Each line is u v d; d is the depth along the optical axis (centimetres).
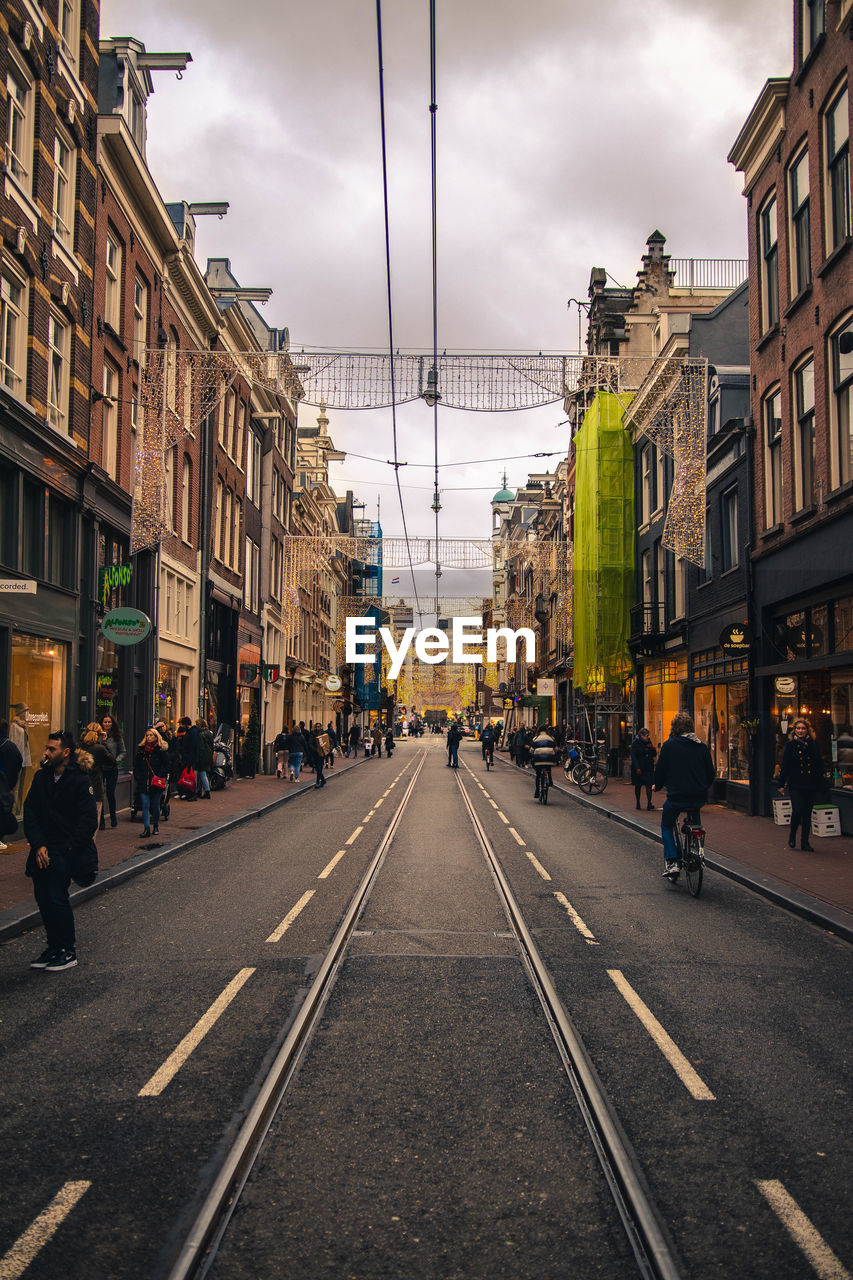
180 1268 341
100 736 1670
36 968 754
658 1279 341
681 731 1155
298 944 841
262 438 3891
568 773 2906
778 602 1923
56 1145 443
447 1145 448
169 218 2306
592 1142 452
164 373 2211
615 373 1750
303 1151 441
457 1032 608
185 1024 616
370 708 7881
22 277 1552
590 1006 664
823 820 1573
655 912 1006
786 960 802
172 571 2561
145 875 1227
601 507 3322
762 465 2003
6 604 1479
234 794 2502
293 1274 343
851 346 1527
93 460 1888
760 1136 459
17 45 1532
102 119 1936
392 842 1587
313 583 5578
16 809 1512
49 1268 344
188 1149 439
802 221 1825
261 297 3394
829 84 1656
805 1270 346
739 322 2656
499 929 911
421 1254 356
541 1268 347
